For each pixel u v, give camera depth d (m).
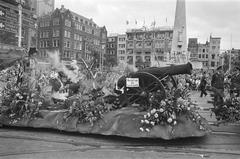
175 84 6.77
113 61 64.44
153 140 5.76
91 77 8.81
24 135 6.07
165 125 5.51
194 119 5.72
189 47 91.69
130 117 5.74
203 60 92.56
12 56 12.23
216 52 90.81
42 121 6.36
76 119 6.11
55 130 6.45
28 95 6.64
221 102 7.43
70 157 4.71
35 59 10.16
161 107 5.64
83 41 69.69
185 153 4.97
